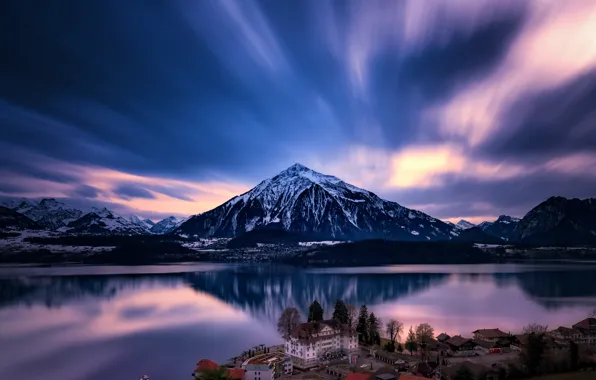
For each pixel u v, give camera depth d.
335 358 192.62
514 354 191.38
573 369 159.62
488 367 164.00
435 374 162.38
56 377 188.25
